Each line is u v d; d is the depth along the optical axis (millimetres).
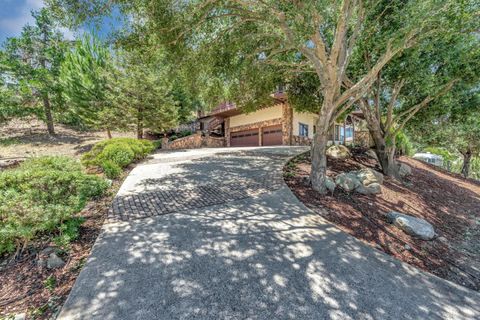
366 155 10773
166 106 15492
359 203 5340
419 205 5980
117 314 2098
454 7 4141
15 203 2797
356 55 7621
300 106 10422
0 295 2301
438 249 3799
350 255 3258
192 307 2201
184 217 4277
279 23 4699
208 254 3111
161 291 2400
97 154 8367
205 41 5914
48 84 15273
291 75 8953
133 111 14570
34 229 2881
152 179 6984
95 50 15461
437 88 6566
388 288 2627
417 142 20094
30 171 3400
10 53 14406
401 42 4625
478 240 4477
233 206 4844
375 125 8289
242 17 5258
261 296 2379
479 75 6055
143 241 3404
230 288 2480
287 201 5152
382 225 4355
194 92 7969
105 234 3602
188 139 18641
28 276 2584
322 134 5809
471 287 2846
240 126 20500
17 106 14492
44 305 2195
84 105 14469
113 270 2723
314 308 2246
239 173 7637
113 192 5699
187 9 4656
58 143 15367
